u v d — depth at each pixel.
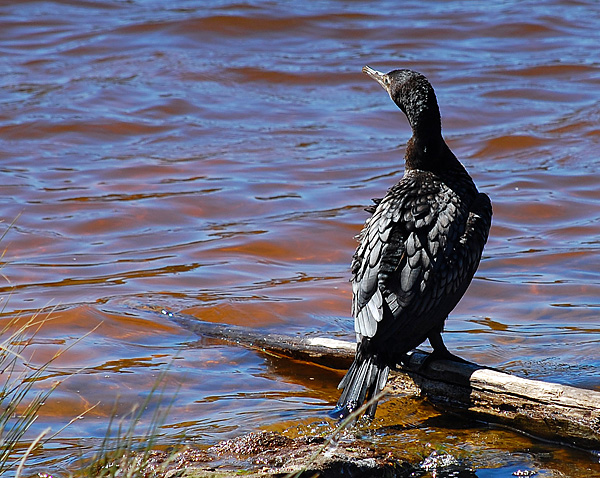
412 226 8.37
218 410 8.77
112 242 13.86
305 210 15.27
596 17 26.64
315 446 7.64
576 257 13.16
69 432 8.18
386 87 9.84
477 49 24.36
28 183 16.38
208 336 10.62
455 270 8.31
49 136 18.88
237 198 15.77
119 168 17.25
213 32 25.48
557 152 17.97
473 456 7.78
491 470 7.55
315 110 20.62
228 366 9.89
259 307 11.52
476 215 8.64
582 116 19.70
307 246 13.77
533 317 11.19
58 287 12.05
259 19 26.28
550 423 8.03
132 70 22.84
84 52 24.06
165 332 10.75
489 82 21.92
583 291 11.95
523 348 10.23
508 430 8.35
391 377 9.12
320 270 12.91
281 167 17.36
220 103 20.95
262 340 10.21
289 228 14.42
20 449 7.78
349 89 21.92
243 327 10.56
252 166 17.41
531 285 12.20
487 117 19.88
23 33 25.39
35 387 9.07
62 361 9.80
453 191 8.85
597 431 7.77
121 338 10.51
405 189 8.85
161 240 13.98
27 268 12.72
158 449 7.76
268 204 15.53
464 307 11.59
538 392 8.08
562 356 9.97
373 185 16.44
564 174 16.81
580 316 11.16
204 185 16.38
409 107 9.34
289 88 21.97
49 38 25.08
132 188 16.22
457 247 8.38
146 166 17.34
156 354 10.12
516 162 17.61
